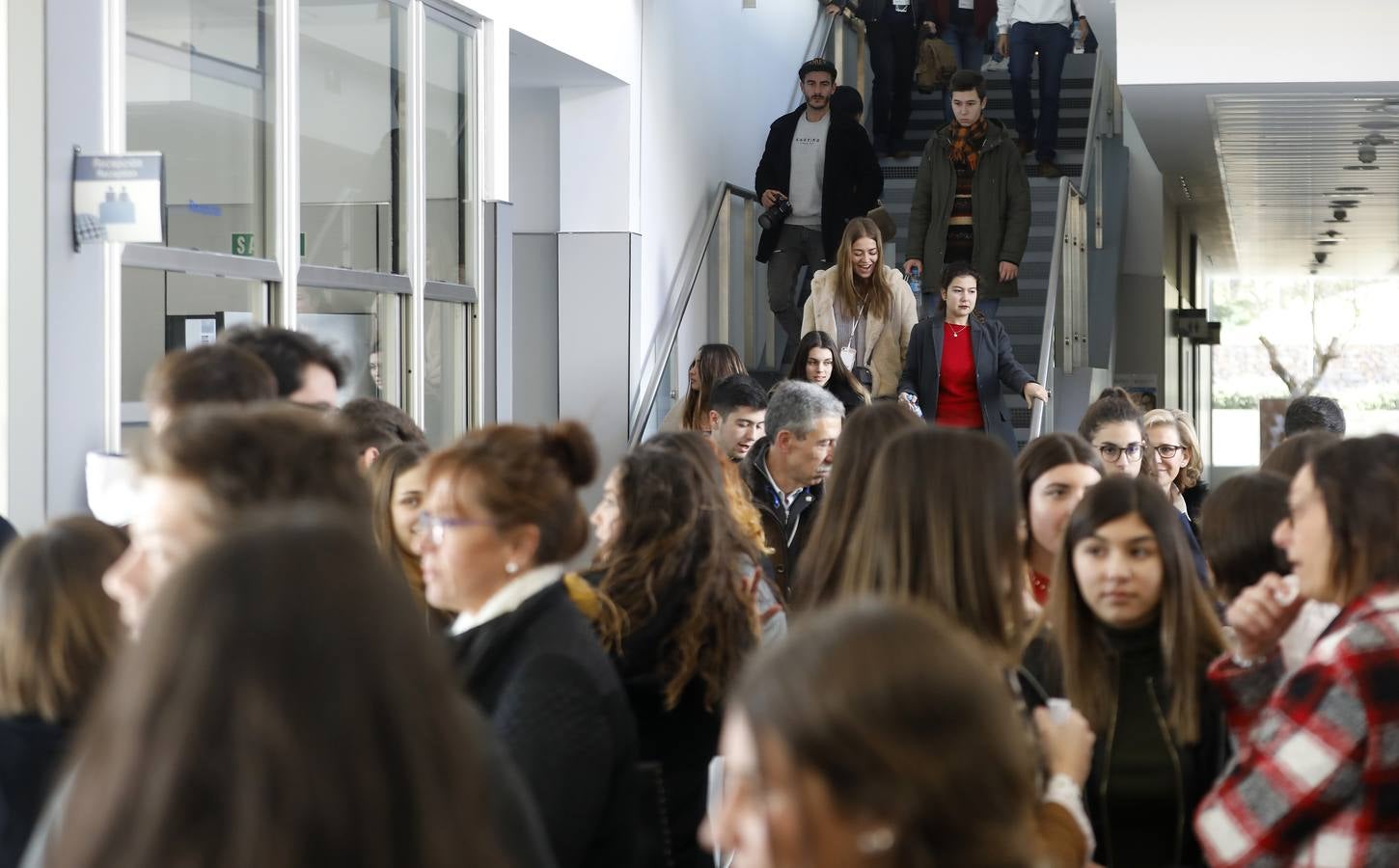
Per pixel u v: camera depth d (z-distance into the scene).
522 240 10.23
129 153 5.24
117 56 5.46
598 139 10.04
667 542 3.06
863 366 8.81
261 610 1.14
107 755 1.15
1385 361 34.50
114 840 1.12
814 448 5.04
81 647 2.25
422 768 1.16
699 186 11.28
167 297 5.82
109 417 5.42
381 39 7.40
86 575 2.28
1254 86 9.95
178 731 1.11
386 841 1.14
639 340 10.15
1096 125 12.95
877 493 2.62
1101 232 13.55
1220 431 35.34
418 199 7.75
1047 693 2.79
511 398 9.19
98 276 5.36
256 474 1.63
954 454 2.59
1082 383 11.87
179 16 5.89
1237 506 3.27
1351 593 2.32
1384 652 2.21
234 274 6.25
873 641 1.12
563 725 2.31
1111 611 2.76
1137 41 9.94
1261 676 2.66
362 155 7.27
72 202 5.24
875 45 12.96
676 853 2.99
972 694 1.12
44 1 5.12
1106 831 2.71
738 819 1.13
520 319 10.21
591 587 3.13
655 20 10.42
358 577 1.19
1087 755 2.40
